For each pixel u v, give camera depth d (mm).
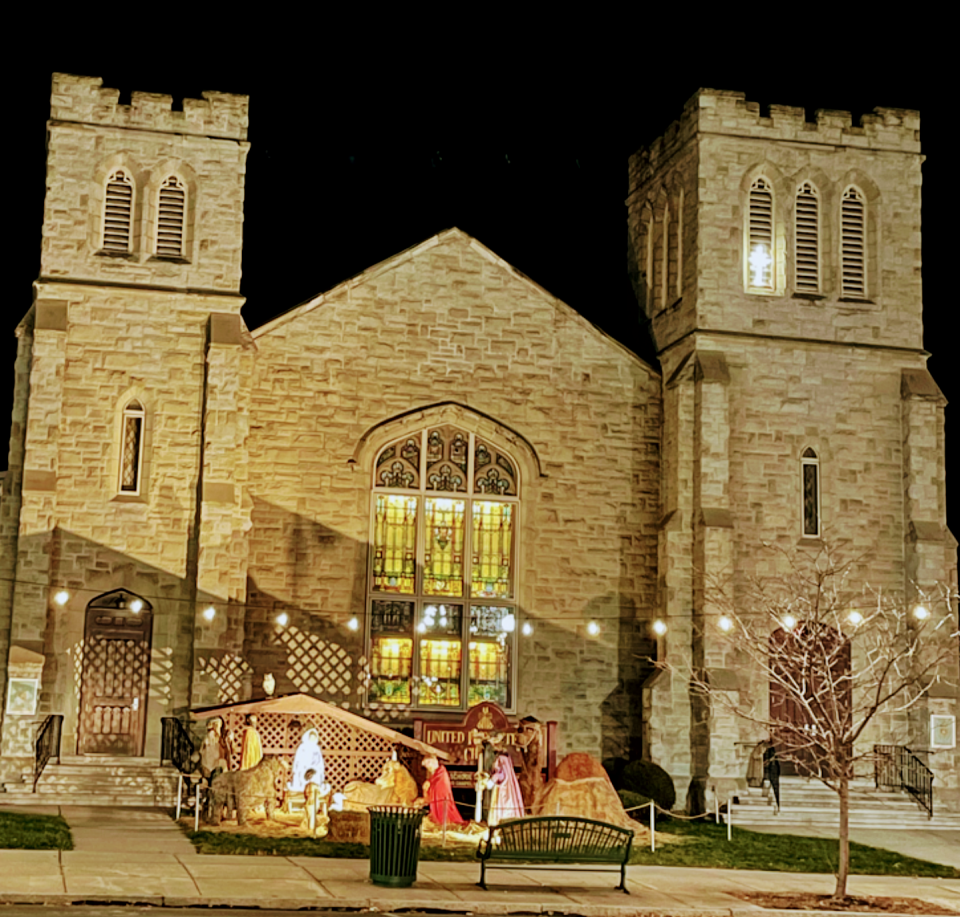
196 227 33094
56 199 32562
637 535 34969
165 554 31672
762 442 34938
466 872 21812
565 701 33938
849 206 36688
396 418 33906
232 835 24047
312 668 32500
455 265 34906
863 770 33750
